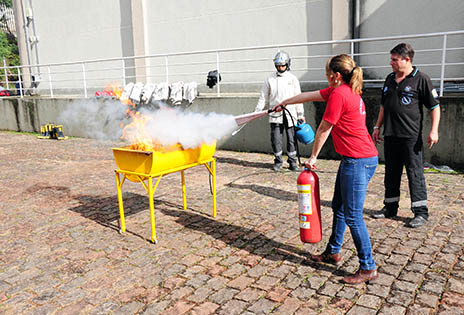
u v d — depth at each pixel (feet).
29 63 50.78
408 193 18.20
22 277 11.55
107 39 44.29
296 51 32.89
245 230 14.55
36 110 42.34
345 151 10.01
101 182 22.39
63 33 47.42
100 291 10.63
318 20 31.48
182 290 10.52
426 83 13.55
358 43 29.94
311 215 11.14
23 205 18.57
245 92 36.09
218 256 12.48
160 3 39.58
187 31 38.47
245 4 34.76
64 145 35.27
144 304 9.94
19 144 36.29
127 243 13.74
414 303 9.53
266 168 24.34
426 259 11.73
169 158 13.61
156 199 18.67
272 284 10.67
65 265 12.22
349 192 10.07
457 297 9.71
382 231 13.94
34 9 49.16
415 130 13.91
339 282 10.65
